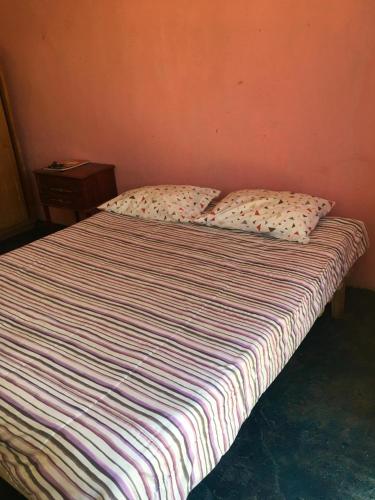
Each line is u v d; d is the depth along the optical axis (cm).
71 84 323
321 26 215
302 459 158
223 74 254
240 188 278
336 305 228
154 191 268
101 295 178
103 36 289
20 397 124
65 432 111
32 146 374
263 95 245
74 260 213
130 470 100
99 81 307
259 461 159
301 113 238
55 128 352
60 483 101
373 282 252
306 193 254
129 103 301
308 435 167
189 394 121
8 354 143
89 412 117
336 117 228
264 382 145
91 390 125
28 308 171
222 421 124
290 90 236
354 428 169
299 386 191
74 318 162
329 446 162
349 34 210
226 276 186
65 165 334
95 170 319
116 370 132
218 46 248
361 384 189
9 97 361
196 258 205
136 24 271
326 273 186
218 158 278
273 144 254
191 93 270
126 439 107
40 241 239
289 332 156
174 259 206
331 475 152
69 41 307
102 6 280
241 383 131
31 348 146
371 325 226
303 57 226
